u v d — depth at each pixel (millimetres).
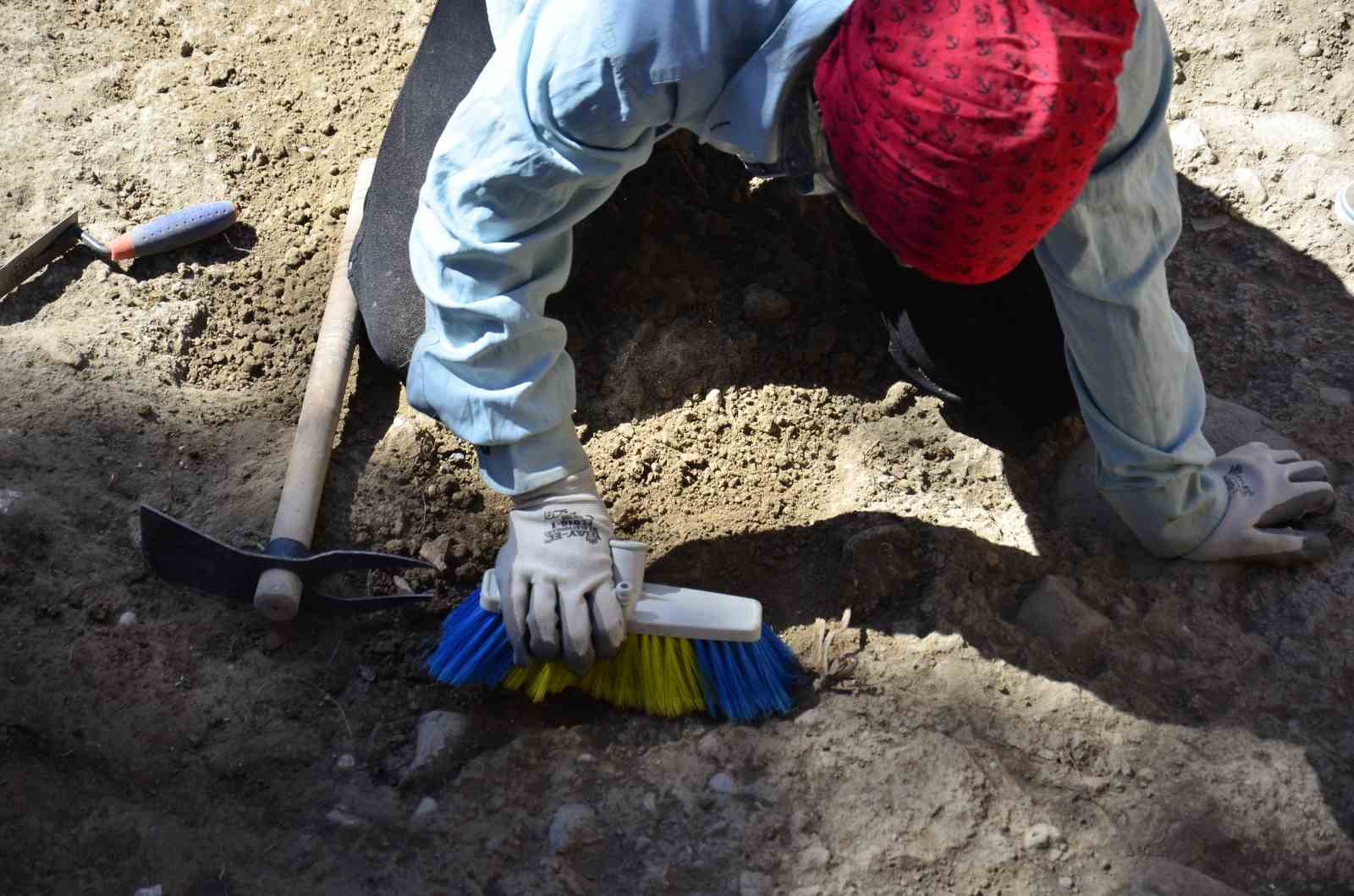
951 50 1326
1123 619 2232
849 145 1434
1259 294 2789
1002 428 2516
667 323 2680
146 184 2879
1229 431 2521
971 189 1361
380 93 3105
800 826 1942
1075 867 1924
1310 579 2307
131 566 2189
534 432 1881
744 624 2059
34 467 2293
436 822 1941
